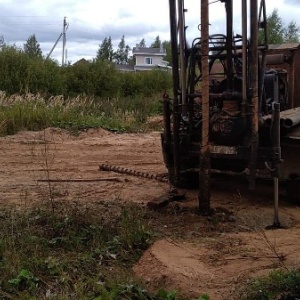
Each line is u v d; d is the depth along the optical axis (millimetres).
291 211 7141
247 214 6988
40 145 12359
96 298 4379
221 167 7238
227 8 6570
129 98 26000
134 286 4688
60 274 4863
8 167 10016
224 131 6582
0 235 5492
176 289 4789
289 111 7449
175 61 7051
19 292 4543
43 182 8805
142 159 11289
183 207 7055
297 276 4660
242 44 6391
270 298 4492
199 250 5676
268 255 5516
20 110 14703
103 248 5523
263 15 6730
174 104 7105
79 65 27922
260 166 6812
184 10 6898
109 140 13594
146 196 7832
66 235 5746
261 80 6812
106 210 6777
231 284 4859
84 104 18547
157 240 5891
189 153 7156
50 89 23734
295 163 7066
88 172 9773
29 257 5129
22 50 24031
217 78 7523
